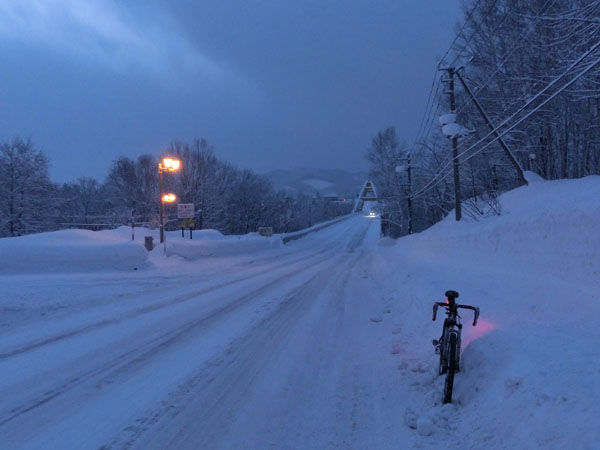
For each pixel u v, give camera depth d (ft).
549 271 25.71
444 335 15.72
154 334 26.37
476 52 64.44
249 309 34.91
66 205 150.20
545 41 44.19
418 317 27.48
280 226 234.58
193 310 34.42
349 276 62.54
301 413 14.62
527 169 69.26
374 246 160.86
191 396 16.21
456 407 13.83
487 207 56.59
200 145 176.96
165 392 16.63
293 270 71.97
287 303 37.91
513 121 60.44
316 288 48.49
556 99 54.13
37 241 63.05
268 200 224.74
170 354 21.98
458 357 15.71
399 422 13.57
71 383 17.76
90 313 33.09
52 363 20.53
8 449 12.28
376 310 34.65
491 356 15.01
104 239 76.74
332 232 236.02
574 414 9.94
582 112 54.03
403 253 75.25
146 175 170.19
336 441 12.60
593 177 41.70
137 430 13.39
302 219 308.19
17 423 13.99
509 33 54.90
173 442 12.62
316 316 32.04
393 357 20.93
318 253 125.08
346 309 35.04
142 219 161.79
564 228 25.07
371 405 15.19
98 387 17.26
